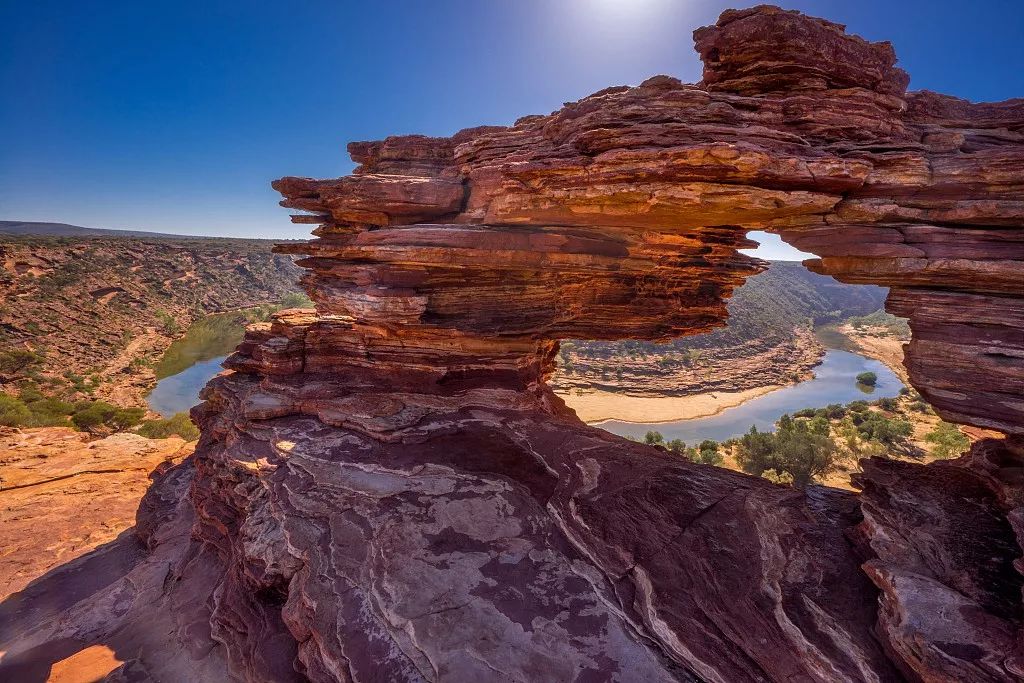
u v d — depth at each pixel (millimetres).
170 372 118188
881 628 7410
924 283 9766
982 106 10344
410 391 17781
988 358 8922
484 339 18000
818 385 155375
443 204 16078
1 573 18344
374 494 12078
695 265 17891
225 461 14422
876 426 82375
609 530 10562
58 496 25406
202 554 14617
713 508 11039
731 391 143875
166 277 180000
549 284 17938
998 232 8922
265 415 16188
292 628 9414
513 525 11008
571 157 11266
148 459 31250
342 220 17859
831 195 9961
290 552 10672
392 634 8531
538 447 14477
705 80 11547
